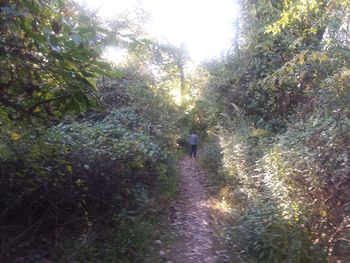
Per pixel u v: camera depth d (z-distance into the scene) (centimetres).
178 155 2286
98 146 833
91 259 631
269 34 1332
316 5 881
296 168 729
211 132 2500
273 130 1348
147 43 439
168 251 769
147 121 1493
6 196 631
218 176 1606
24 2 381
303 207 683
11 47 409
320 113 811
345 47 913
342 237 633
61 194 688
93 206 774
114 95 1489
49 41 389
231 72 1620
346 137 678
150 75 1748
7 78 438
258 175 939
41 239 658
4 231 606
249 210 832
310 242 634
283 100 1352
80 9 474
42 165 650
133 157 900
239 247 740
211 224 990
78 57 403
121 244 709
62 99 452
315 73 1023
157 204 1062
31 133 527
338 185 658
